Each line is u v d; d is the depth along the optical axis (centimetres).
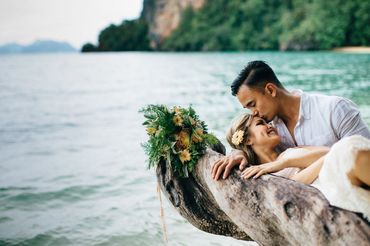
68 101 1858
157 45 11912
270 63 3831
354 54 5353
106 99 1883
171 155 290
